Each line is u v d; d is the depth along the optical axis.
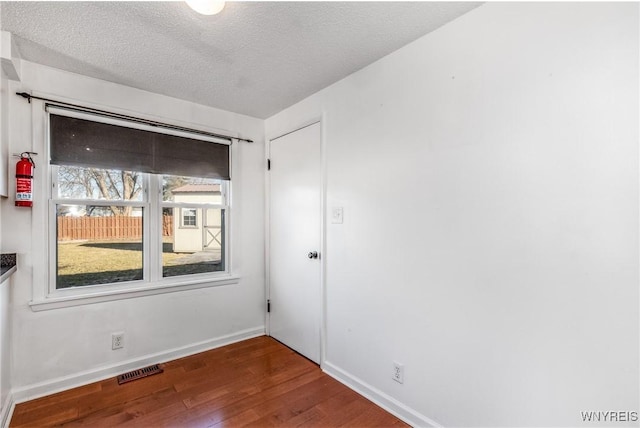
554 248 1.26
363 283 2.08
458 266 1.58
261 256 3.12
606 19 1.14
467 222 1.54
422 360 1.74
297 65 2.05
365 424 1.78
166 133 2.55
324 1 1.42
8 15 1.51
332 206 2.33
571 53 1.21
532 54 1.32
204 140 2.77
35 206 2.00
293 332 2.76
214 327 2.80
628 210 1.10
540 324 1.30
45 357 2.02
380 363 1.97
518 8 1.36
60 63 2.00
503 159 1.41
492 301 1.45
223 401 1.97
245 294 3.01
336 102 2.30
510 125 1.38
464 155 1.55
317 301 2.50
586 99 1.18
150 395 2.03
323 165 2.40
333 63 2.03
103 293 2.23
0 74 1.77
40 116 2.01
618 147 1.11
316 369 2.41
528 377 1.34
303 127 2.64
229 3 1.42
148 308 2.44
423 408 1.73
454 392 1.59
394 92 1.89
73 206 2.19
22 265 1.95
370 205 2.04
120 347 2.31
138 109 2.40
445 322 1.63
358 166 2.12
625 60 1.10
